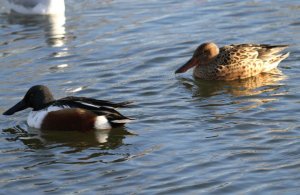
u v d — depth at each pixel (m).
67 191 12.62
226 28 21.31
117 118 15.41
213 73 18.00
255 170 12.94
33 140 15.09
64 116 15.52
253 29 21.11
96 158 13.98
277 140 14.10
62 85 17.83
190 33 21.11
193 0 24.08
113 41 20.88
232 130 14.72
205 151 13.84
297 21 21.41
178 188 12.45
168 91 17.25
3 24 23.62
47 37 21.80
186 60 19.20
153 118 15.64
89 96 17.06
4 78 18.48
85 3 24.95
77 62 19.42
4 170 13.62
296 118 15.12
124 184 12.74
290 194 12.01
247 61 18.03
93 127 15.43
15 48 20.91
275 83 17.42
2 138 15.24
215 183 12.55
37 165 13.80
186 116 15.64
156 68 18.78
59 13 24.14
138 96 16.97
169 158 13.66
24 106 16.09
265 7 22.78
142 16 22.91
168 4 23.89
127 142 14.60
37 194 12.56
